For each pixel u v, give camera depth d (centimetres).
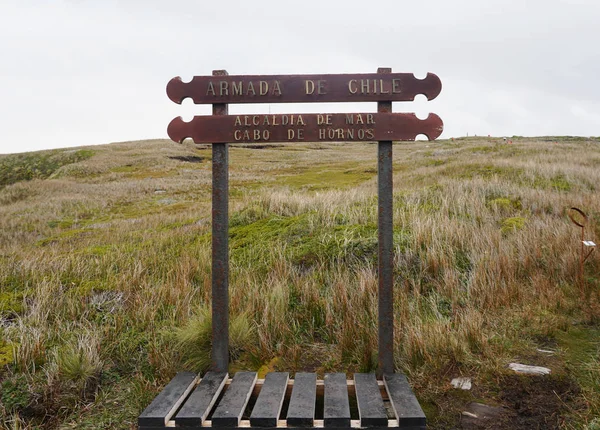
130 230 1170
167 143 5694
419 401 332
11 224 1602
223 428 281
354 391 345
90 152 4659
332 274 574
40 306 477
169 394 317
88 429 308
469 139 5497
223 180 377
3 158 4897
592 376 339
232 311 474
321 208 861
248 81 378
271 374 349
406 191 1089
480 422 304
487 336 408
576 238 623
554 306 462
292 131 378
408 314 465
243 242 749
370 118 375
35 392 338
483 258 577
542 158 1909
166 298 518
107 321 461
